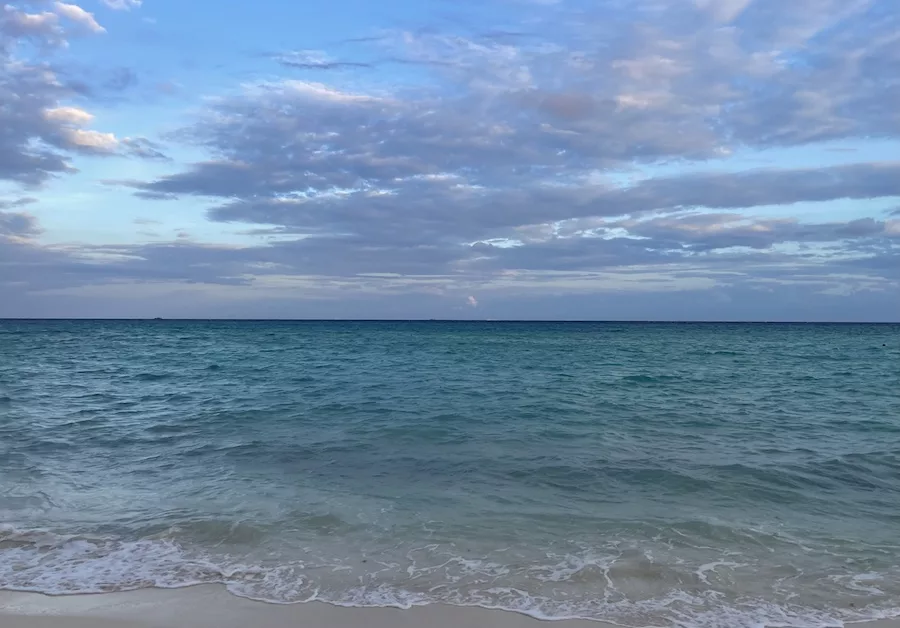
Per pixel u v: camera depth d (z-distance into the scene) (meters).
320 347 47.47
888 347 51.19
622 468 10.37
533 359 35.31
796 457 11.30
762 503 8.79
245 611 5.65
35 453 11.59
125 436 13.08
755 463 10.81
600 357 37.41
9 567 6.57
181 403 17.78
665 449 11.87
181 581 6.27
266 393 19.84
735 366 31.39
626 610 5.72
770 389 21.64
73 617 5.51
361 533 7.55
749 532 7.64
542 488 9.37
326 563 6.71
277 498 8.84
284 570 6.54
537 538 7.41
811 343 59.19
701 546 7.21
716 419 15.25
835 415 15.98
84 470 10.37
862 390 21.42
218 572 6.48
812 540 7.43
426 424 14.23
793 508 8.59
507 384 22.38
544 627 5.43
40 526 7.77
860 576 6.46
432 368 28.97
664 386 22.31
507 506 8.54
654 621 5.53
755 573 6.51
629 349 46.66
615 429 13.82
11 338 62.66
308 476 9.98
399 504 8.60
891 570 6.61
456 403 17.55
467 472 10.20
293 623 5.44
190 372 27.02
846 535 7.60
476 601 5.88
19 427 14.14
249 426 14.09
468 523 7.89
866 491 9.39
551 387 21.53
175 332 84.31
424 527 7.75
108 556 6.87
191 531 7.59
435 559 6.82
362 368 28.95
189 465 10.66
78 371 27.70
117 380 24.05
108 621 5.45
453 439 12.66
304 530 7.64
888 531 7.77
